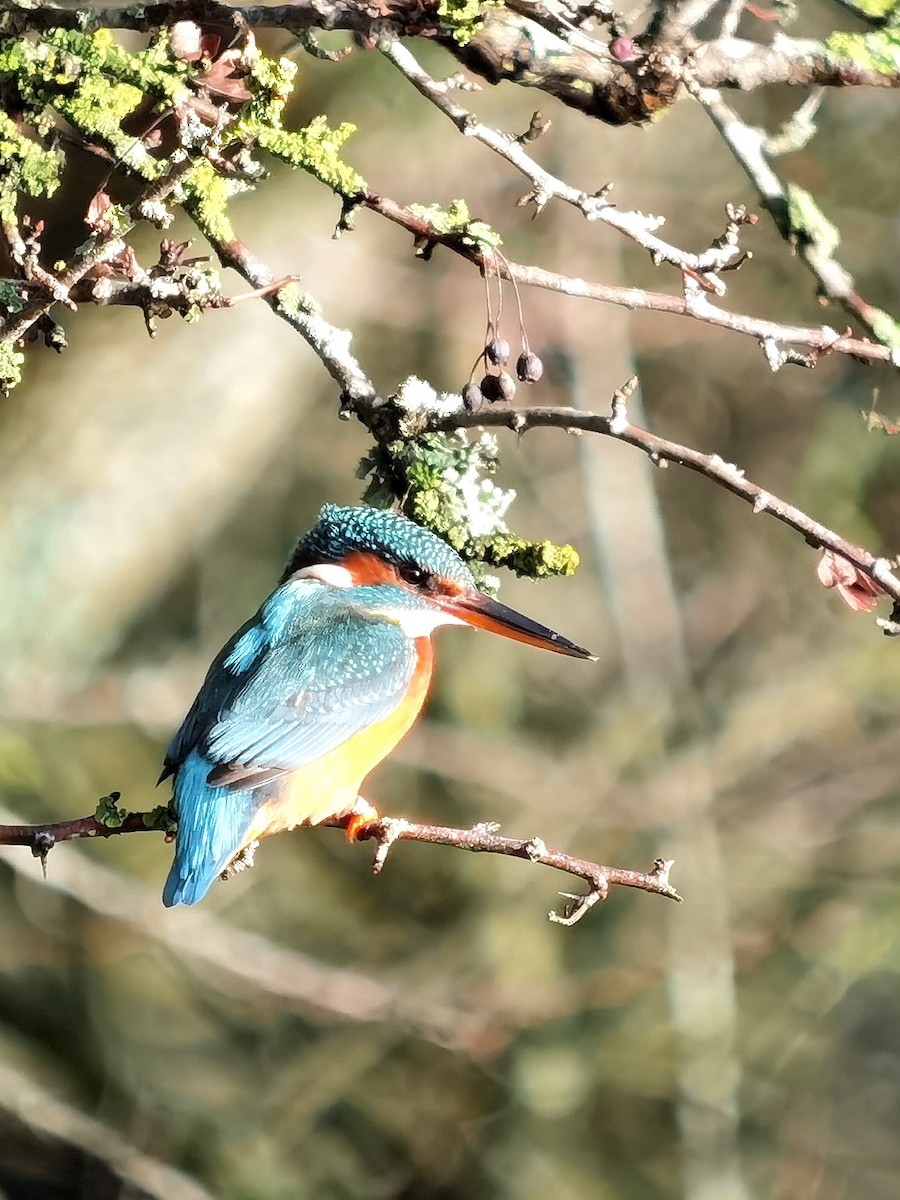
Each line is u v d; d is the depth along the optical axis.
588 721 14.75
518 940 13.54
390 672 7.07
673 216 14.84
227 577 14.84
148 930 12.55
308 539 7.56
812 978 13.78
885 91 14.27
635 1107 13.62
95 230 5.80
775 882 14.12
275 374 13.71
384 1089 13.62
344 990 12.75
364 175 14.05
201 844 6.44
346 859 14.48
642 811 13.62
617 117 5.99
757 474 15.35
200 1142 13.23
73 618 13.18
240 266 6.25
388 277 14.53
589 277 14.52
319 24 5.88
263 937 13.92
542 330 14.58
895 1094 14.10
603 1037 13.42
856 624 14.63
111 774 14.15
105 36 6.00
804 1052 13.79
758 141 5.94
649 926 13.80
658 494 15.47
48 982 13.78
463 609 7.20
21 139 5.98
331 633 7.06
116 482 13.02
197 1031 13.84
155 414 13.06
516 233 14.55
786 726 14.12
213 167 5.96
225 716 6.78
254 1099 13.49
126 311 12.69
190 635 14.95
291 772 6.81
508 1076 13.29
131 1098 13.45
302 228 13.62
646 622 14.31
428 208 6.17
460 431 7.17
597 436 14.52
